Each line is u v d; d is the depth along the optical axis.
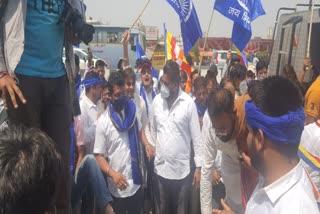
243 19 7.30
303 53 5.82
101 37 25.50
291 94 1.59
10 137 1.25
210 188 3.34
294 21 6.22
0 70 2.08
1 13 2.09
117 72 4.16
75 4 2.45
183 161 4.36
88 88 4.56
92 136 4.45
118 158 4.07
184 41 7.39
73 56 2.57
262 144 1.60
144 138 4.60
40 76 2.24
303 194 1.51
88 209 3.68
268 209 1.55
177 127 4.30
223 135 2.78
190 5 7.27
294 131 1.57
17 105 2.10
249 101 1.68
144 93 5.85
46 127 2.37
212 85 6.07
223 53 23.41
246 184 2.76
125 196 4.10
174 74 4.28
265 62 7.78
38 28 2.22
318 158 2.93
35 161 1.22
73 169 3.99
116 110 4.08
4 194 1.19
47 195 1.25
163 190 4.43
